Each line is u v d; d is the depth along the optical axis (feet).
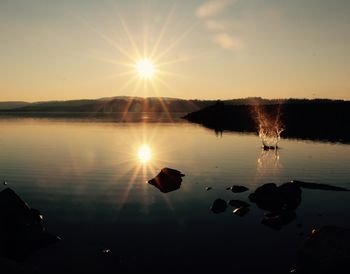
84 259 51.75
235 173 112.27
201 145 191.42
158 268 49.08
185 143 202.28
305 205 77.00
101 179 103.76
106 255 52.95
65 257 52.37
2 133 273.75
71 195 85.97
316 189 89.81
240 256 52.60
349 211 72.79
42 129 321.52
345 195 84.64
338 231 48.14
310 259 46.26
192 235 60.59
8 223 58.08
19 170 116.67
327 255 44.70
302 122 343.26
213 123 428.15
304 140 213.46
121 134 267.18
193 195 86.12
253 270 48.44
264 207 75.92
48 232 59.82
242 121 412.57
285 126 320.70
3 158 142.82
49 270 48.55
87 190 90.84
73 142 206.59
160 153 160.35
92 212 72.74
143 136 249.55
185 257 52.39
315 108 397.80
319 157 143.74
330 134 252.01
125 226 64.85
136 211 73.67
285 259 51.47
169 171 103.14
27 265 49.52
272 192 80.18
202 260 51.42
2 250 53.57
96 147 182.50
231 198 83.20
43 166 124.47
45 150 169.27
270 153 156.87
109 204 78.48
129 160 139.64
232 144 195.62
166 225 65.26
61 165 126.72
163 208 75.72
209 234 61.05
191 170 117.80
